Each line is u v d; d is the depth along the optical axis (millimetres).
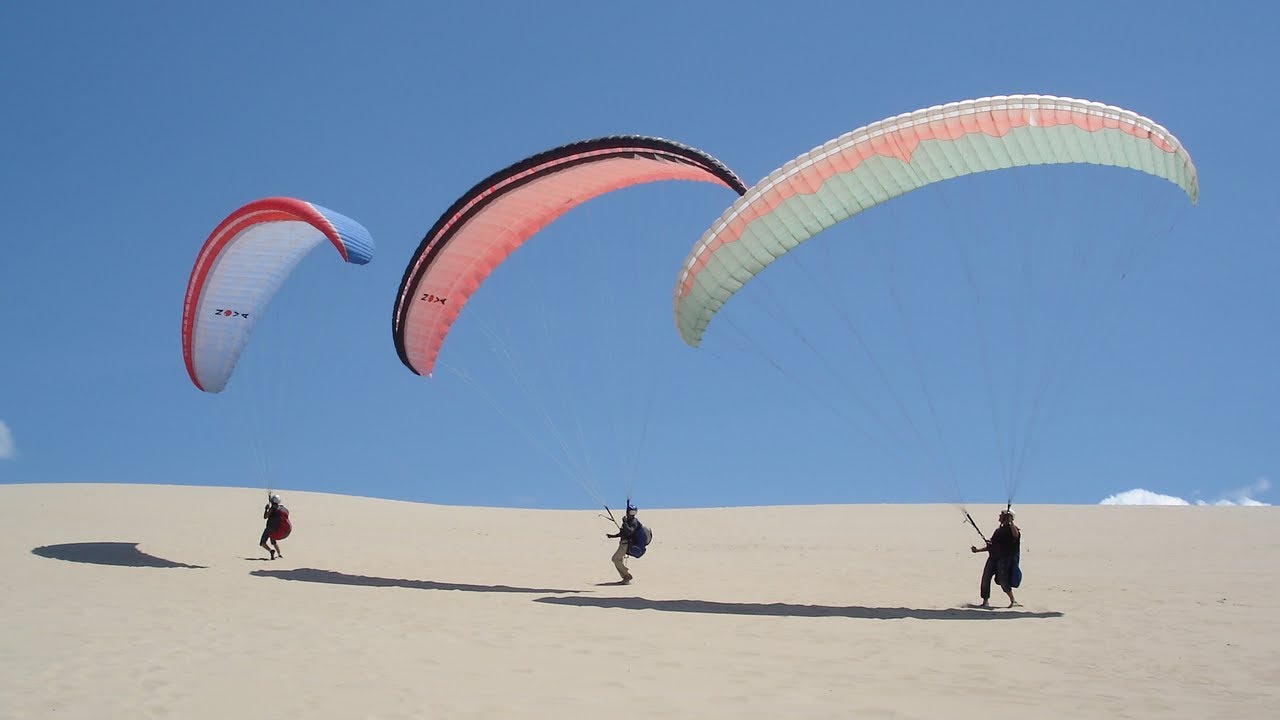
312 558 19594
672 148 15531
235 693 8812
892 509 32438
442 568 18766
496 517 29438
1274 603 14664
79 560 17891
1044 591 16219
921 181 13664
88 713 8156
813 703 8555
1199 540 24953
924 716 8125
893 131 13609
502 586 16516
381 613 13320
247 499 29734
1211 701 8734
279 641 11195
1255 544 23969
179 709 8297
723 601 14961
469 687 9070
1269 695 8977
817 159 13883
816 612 13914
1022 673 9852
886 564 20375
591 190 17625
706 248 14539
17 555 18172
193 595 14461
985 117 13359
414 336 18109
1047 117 13227
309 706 8391
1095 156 13523
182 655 10344
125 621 12203
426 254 17203
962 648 11148
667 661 10320
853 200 13836
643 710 8273
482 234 17312
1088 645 11336
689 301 14906
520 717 8031
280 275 19672
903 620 13188
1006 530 14250
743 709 8328
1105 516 30219
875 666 10148
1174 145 13000
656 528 27969
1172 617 13375
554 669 9883
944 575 18453
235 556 19406
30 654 10250
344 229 17188
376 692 8867
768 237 14141
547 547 22938
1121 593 15875
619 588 16469
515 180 16562
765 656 10641
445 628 12219
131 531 22281
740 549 23531
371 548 21594
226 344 19625
